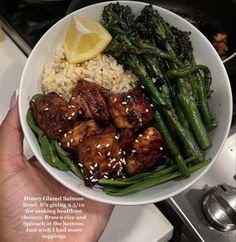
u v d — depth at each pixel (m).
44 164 0.22
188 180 0.22
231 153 0.31
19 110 0.22
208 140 0.23
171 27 0.25
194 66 0.23
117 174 0.22
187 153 0.23
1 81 0.34
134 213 0.29
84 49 0.25
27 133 0.22
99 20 0.25
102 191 0.22
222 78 0.23
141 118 0.23
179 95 0.23
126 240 0.28
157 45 0.25
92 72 0.25
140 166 0.22
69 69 0.25
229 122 0.22
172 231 0.29
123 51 0.24
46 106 0.23
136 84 0.25
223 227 0.28
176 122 0.23
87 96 0.23
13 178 0.26
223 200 0.28
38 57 0.24
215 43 0.35
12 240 0.26
